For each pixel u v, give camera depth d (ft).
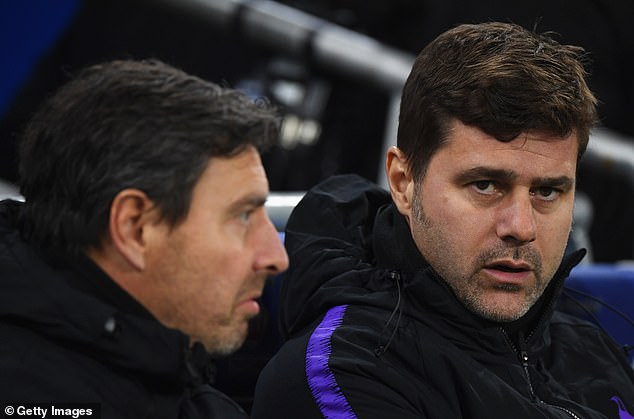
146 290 11.90
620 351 18.90
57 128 11.66
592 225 49.24
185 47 51.44
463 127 15.28
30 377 11.47
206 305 12.00
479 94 15.06
